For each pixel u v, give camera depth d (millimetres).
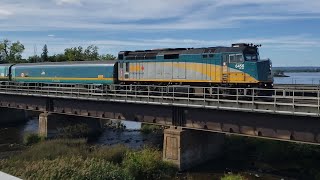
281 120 25641
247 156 34969
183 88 36781
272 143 35625
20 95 51625
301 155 33312
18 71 62781
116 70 45688
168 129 32250
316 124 23844
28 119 66688
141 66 41281
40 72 58125
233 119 28484
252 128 27375
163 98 32969
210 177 29109
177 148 31031
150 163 28719
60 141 37906
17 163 25125
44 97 47406
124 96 36469
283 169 30750
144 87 41469
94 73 48531
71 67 52344
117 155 31094
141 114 35750
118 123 55312
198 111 30828
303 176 28828
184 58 36875
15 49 122188
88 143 42750
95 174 22094
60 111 45750
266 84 32719
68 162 24250
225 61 33750
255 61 32156
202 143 33375
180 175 29719
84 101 42281
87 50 125812
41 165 22938
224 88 29672
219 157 35250
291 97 24359
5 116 61812
